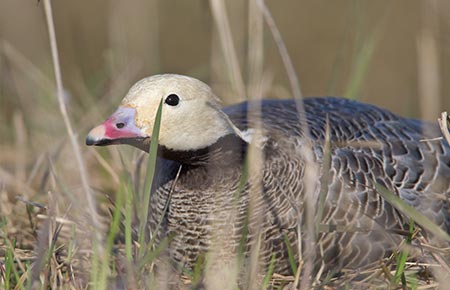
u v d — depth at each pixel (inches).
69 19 1183.6
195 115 500.1
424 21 652.7
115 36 906.7
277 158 522.3
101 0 1258.0
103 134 488.4
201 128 502.0
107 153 682.8
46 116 758.5
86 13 1205.1
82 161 513.7
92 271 479.5
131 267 471.5
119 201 510.0
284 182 518.9
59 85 516.7
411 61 1076.5
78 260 516.4
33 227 566.9
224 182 513.3
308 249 492.7
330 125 562.3
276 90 812.0
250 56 711.7
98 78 845.2
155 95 494.0
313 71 1098.1
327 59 1116.5
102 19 1184.8
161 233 526.3
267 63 985.5
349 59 936.9
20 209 604.4
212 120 504.7
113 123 491.2
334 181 525.3
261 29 708.0
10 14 978.7
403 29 1121.4
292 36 1166.3
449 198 563.8
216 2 684.7
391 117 593.6
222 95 760.3
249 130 525.0
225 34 691.4
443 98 1023.6
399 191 550.3
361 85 783.7
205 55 1110.4
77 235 539.2
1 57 856.3
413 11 1139.3
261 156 516.4
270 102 600.7
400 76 1048.2
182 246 522.0
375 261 527.2
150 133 492.1
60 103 515.5
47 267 479.5
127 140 492.7
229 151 512.1
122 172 617.3
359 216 525.0
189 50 1123.3
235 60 701.3
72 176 649.6
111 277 483.2
